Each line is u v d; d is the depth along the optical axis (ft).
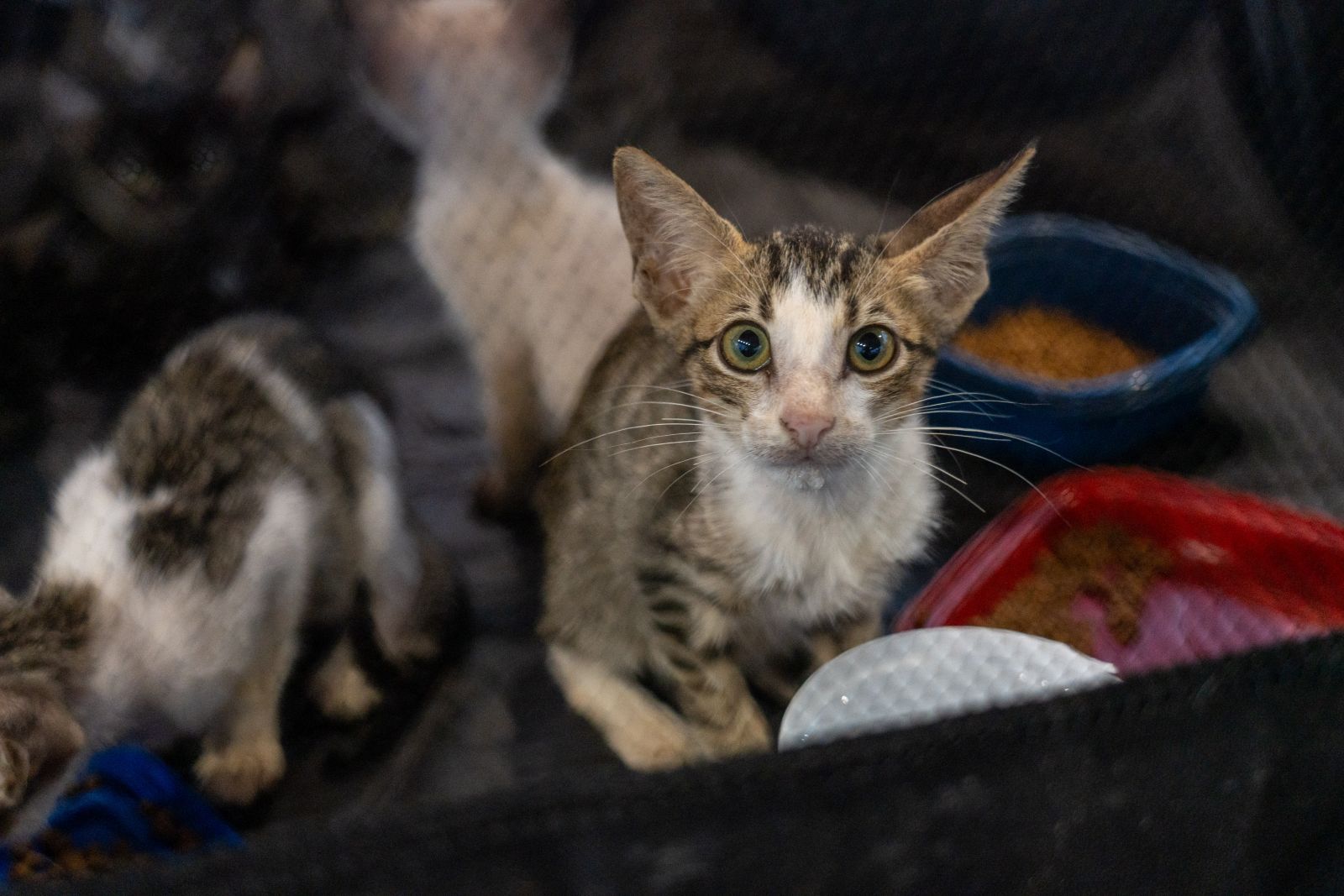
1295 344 2.38
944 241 2.19
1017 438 2.40
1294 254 2.34
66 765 2.11
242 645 2.28
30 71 2.42
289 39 2.47
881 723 1.90
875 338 2.20
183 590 2.21
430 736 2.35
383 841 1.76
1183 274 2.46
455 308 2.51
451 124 2.39
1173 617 2.33
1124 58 2.22
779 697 2.41
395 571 2.46
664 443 2.30
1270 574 2.33
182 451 2.28
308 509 2.35
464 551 2.57
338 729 2.37
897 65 2.24
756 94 2.35
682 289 2.26
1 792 2.02
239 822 2.28
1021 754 1.84
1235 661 1.88
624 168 2.18
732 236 2.22
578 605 2.41
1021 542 2.38
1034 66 2.22
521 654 2.44
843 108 2.31
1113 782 1.86
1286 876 1.95
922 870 1.85
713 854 1.81
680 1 2.41
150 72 2.43
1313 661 1.89
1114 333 2.60
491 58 2.38
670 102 2.42
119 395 2.39
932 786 1.83
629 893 1.80
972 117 2.25
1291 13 2.19
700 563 2.27
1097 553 2.38
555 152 2.47
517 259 2.40
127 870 1.77
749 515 2.24
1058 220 2.54
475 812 1.77
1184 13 2.21
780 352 2.19
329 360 2.48
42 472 2.37
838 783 1.82
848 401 2.19
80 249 2.37
